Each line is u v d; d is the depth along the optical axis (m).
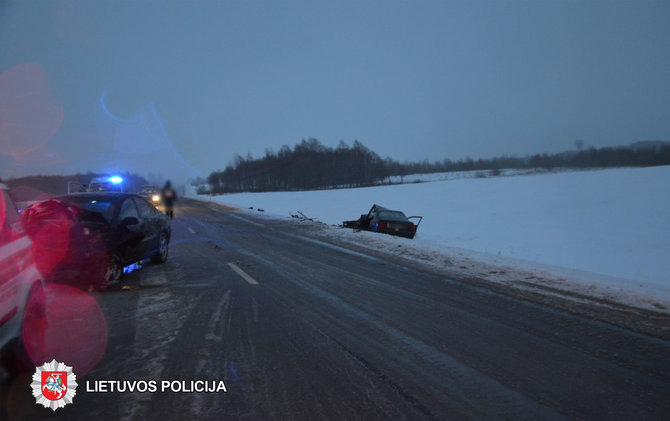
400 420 2.90
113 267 6.83
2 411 3.01
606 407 3.12
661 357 4.13
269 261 9.68
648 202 25.52
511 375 3.68
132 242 7.33
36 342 3.93
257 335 4.64
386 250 11.70
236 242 13.12
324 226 18.73
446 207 30.64
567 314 5.59
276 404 3.11
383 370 3.75
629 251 13.93
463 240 17.09
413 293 6.73
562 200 29.77
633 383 3.54
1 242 3.57
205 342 4.40
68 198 7.38
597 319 5.38
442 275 8.27
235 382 3.48
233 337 4.56
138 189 29.11
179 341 4.42
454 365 3.88
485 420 2.91
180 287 6.95
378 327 4.97
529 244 15.77
